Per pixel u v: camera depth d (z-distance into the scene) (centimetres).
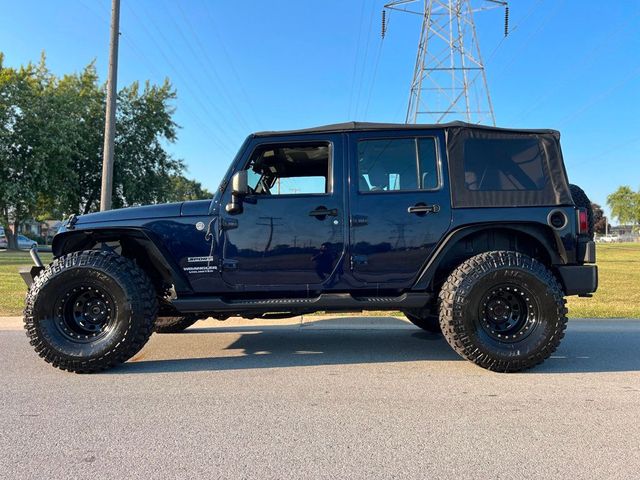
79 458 248
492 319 400
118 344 394
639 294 913
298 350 493
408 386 368
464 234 408
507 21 2623
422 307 427
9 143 2598
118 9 1153
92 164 2936
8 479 226
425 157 422
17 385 371
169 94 3094
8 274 1275
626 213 9538
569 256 408
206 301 412
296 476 229
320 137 425
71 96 2778
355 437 273
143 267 457
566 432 281
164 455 251
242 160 425
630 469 236
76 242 441
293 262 412
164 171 3142
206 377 394
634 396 345
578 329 593
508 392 353
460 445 263
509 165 418
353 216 411
